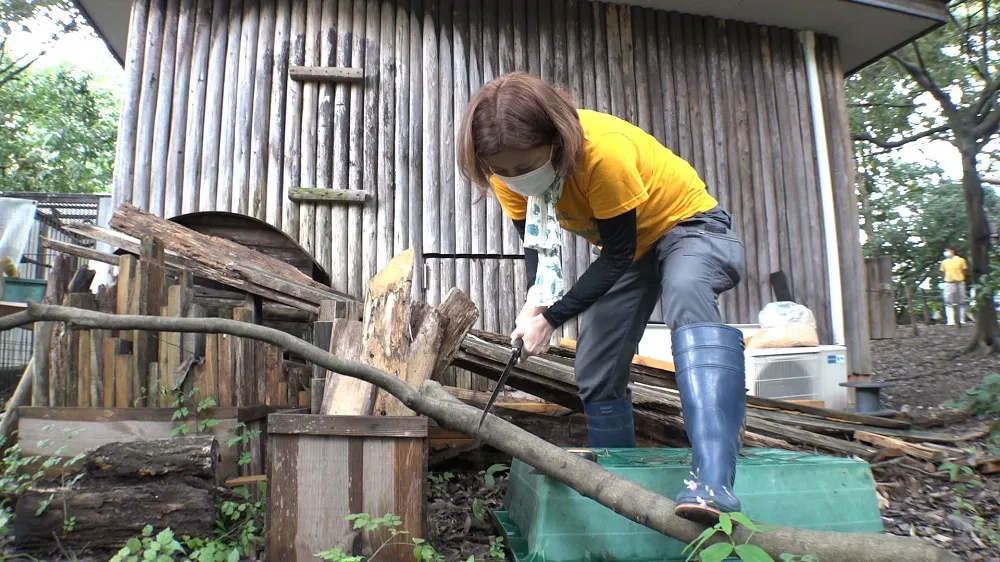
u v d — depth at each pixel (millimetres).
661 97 6266
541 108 1733
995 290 9125
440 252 5547
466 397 3943
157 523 2105
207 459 2148
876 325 8031
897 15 6480
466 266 5590
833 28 6746
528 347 2023
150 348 2682
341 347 2303
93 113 17688
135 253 3621
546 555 1946
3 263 6977
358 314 3201
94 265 5309
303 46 5621
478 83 5852
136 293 2660
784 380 5434
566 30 6129
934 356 10617
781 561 1676
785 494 2111
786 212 6445
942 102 11211
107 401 2594
